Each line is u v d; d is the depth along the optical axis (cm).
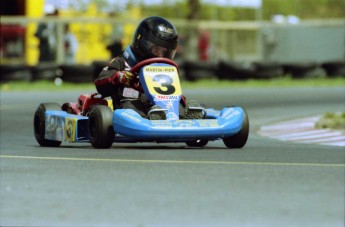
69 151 3139
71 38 10331
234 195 2058
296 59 11994
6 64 9269
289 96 7775
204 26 11519
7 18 10125
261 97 7669
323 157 2973
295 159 2880
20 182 2258
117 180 2292
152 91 3219
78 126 3291
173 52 3397
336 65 10381
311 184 2233
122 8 13962
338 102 7031
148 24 3344
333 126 4888
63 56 10275
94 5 12862
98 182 2256
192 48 11575
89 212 1848
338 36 11975
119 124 3091
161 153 3034
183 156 2925
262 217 1791
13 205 1933
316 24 11944
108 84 3306
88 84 9350
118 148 3300
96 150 3159
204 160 2792
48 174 2412
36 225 1728
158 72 3275
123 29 10750
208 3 16662
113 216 1805
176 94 3241
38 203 1955
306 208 1894
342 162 2794
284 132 4788
